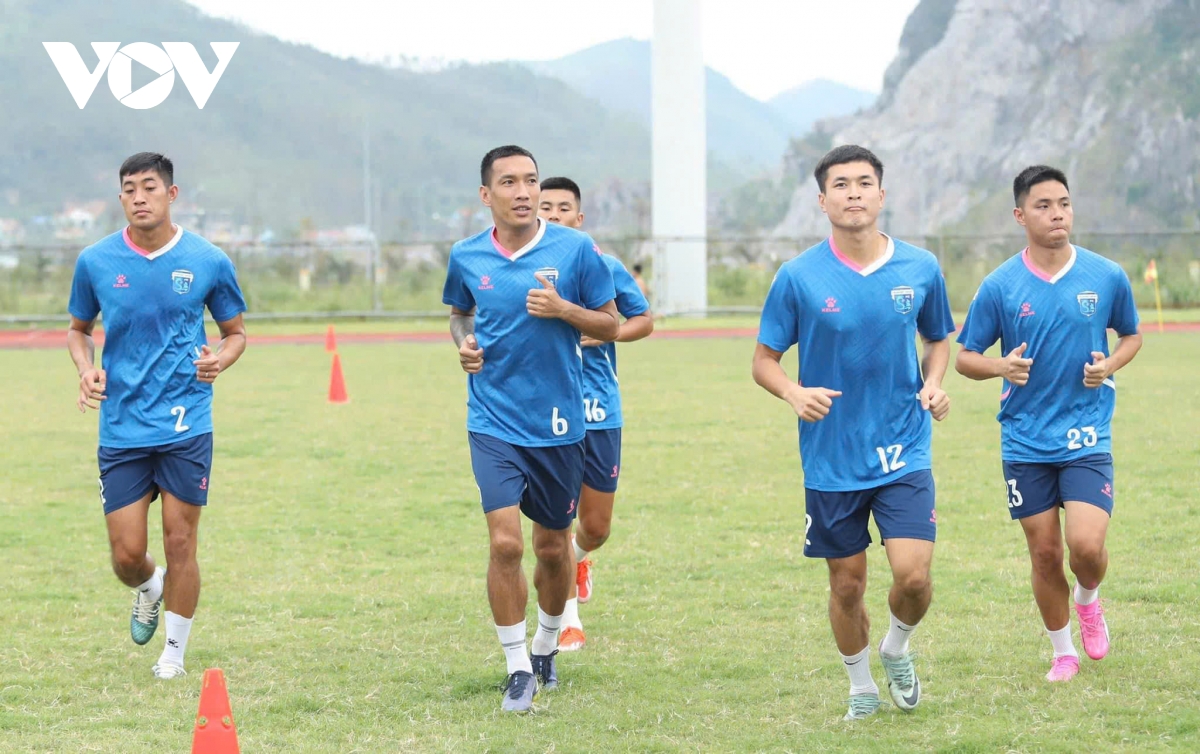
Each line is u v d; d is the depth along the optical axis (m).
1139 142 80.12
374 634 6.60
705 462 11.66
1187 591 6.92
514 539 5.49
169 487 6.02
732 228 115.06
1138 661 5.80
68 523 9.48
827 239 5.29
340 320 36.75
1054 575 5.63
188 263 6.07
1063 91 88.31
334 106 156.62
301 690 5.70
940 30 111.25
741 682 5.73
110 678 5.91
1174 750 4.71
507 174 5.59
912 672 5.21
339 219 132.88
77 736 5.10
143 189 5.93
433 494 10.42
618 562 8.10
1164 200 76.50
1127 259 42.62
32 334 32.03
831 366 5.11
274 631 6.69
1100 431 5.63
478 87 188.38
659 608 7.04
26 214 122.50
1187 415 13.57
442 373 20.33
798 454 12.05
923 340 5.39
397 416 15.10
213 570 8.01
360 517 9.56
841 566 5.17
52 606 7.22
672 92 36.78
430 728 5.19
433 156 151.25
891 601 5.07
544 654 5.83
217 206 127.12
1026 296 5.64
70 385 19.02
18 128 133.75
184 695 5.66
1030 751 4.75
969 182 89.50
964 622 6.55
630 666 6.02
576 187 7.07
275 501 10.18
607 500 6.79
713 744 4.94
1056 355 5.59
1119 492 9.62
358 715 5.36
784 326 5.21
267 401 16.61
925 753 4.77
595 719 5.27
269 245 38.31
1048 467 5.68
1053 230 5.57
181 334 6.05
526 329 5.59
